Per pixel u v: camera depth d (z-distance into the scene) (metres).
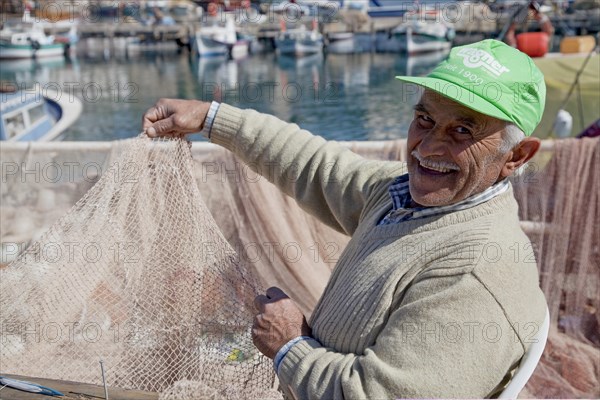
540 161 3.80
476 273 1.70
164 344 2.26
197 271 2.30
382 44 30.67
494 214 1.81
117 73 24.25
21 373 2.19
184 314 2.28
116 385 2.22
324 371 1.79
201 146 3.61
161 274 2.29
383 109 15.52
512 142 1.79
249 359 2.25
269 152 2.45
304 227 3.59
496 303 1.69
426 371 1.66
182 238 2.32
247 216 3.58
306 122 14.32
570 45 11.53
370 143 3.62
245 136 2.45
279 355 1.91
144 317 2.28
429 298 1.71
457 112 1.75
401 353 1.69
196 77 22.88
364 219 2.12
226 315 2.29
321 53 29.09
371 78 21.36
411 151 1.88
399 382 1.65
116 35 32.41
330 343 1.90
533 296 1.79
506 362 1.71
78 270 2.27
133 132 13.53
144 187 2.34
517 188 3.63
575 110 8.56
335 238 3.61
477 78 1.75
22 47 27.81
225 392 2.01
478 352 1.67
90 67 26.20
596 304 3.53
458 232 1.78
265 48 31.67
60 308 2.25
